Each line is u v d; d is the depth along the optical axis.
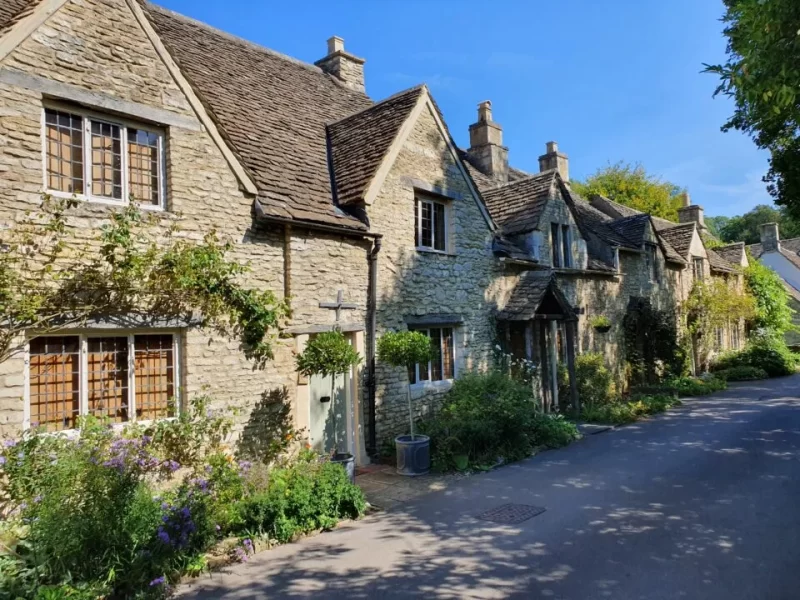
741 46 5.13
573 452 10.15
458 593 4.78
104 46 6.69
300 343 8.45
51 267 5.84
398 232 10.32
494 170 18.22
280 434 8.09
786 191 11.70
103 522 4.88
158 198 7.17
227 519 6.00
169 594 4.96
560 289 14.05
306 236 8.66
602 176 42.09
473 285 12.12
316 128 11.73
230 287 7.45
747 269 30.41
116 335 6.65
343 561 5.59
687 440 10.92
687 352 22.42
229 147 7.80
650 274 20.97
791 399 16.44
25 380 5.83
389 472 8.98
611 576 4.97
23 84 5.97
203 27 12.24
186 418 6.88
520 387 10.91
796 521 6.21
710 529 6.04
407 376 9.25
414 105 10.93
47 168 6.25
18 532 4.98
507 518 6.66
